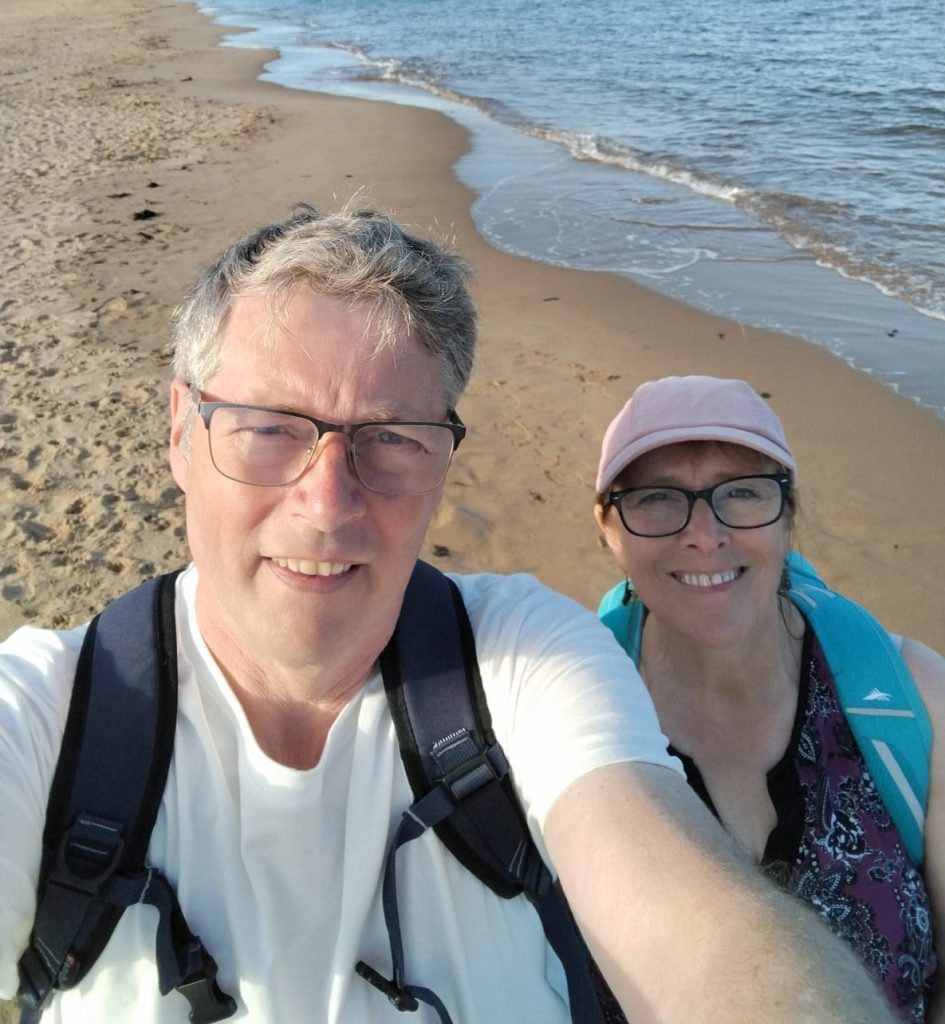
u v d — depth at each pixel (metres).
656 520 0.62
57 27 12.09
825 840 0.58
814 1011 0.31
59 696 0.46
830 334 2.27
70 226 3.26
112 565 1.40
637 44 8.28
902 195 3.43
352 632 0.46
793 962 0.33
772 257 2.88
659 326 2.38
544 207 3.54
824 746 0.60
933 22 8.51
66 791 0.43
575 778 0.44
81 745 0.44
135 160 4.42
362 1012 0.44
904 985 0.57
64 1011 0.44
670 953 0.36
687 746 0.65
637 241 3.09
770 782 0.60
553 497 1.62
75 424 1.83
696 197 3.59
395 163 4.36
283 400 0.44
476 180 4.00
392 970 0.45
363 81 7.28
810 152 4.17
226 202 3.64
